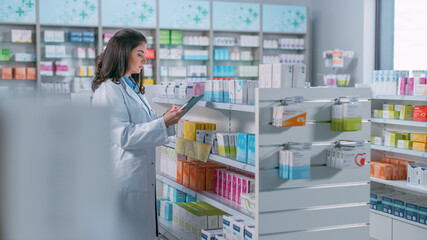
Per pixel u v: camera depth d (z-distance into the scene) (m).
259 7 9.42
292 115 2.58
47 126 0.61
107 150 0.64
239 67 9.43
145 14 8.75
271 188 2.70
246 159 2.90
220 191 3.44
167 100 4.05
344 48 9.27
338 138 2.86
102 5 8.53
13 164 0.60
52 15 8.29
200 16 9.07
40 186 0.60
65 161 0.62
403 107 5.08
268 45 9.56
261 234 2.69
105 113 0.64
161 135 2.78
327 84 8.75
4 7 8.05
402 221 4.86
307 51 9.79
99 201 0.63
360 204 2.93
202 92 3.61
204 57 9.19
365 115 2.92
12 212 0.60
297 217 2.77
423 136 4.86
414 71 5.29
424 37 7.63
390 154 5.66
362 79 8.79
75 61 8.70
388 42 8.45
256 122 2.64
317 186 2.81
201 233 3.58
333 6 9.57
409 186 4.83
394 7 8.30
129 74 2.94
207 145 3.34
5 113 0.59
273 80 2.77
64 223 0.62
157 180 4.64
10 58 8.30
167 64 9.20
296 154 2.58
